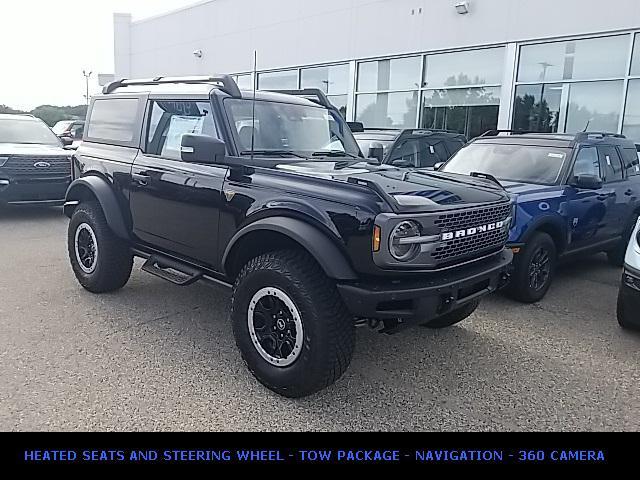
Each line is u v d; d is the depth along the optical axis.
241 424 3.28
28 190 9.65
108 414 3.31
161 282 6.04
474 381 3.93
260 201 3.72
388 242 3.14
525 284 5.67
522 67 12.86
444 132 10.21
